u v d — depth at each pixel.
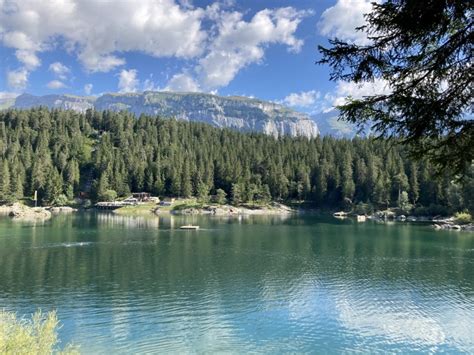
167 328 29.91
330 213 166.12
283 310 34.09
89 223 110.06
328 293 39.44
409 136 8.43
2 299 36.50
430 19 7.12
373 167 154.88
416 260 56.50
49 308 34.09
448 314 33.41
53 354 25.11
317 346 27.16
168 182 192.00
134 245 68.56
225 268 50.41
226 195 185.00
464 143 8.27
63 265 50.91
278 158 199.50
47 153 198.38
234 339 28.09
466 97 7.75
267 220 130.25
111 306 34.78
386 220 130.00
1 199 160.25
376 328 30.38
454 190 116.75
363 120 8.68
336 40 7.95
